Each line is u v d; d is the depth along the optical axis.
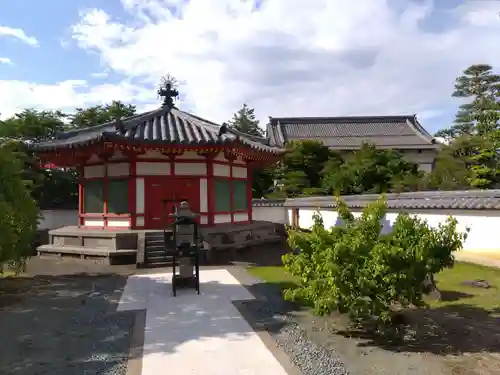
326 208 20.16
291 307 7.89
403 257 5.50
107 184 15.69
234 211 17.17
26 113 25.14
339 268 5.66
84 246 14.57
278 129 46.47
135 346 5.82
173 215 9.30
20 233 9.88
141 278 10.98
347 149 40.28
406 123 48.00
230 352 5.54
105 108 30.31
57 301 8.70
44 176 24.02
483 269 10.86
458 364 5.06
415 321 6.67
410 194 15.46
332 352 5.55
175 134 15.37
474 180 26.66
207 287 9.73
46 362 5.41
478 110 36.25
